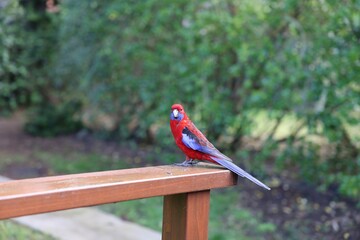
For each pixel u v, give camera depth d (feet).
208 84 20.67
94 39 27.37
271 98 18.60
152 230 15.87
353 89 16.85
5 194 5.54
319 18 18.79
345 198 18.69
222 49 20.38
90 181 6.36
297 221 16.75
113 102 28.27
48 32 33.45
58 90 33.14
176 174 7.14
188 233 7.39
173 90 21.95
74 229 15.52
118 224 16.21
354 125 17.16
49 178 6.45
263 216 17.24
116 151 26.91
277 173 21.86
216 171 7.61
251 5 19.83
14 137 30.09
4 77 28.12
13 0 22.85
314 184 20.11
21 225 15.55
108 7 25.39
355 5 15.71
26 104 37.91
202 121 21.81
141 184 6.57
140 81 25.22
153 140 28.07
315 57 17.90
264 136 25.39
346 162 18.58
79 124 31.63
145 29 24.57
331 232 15.88
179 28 22.12
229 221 16.72
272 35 20.17
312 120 18.04
